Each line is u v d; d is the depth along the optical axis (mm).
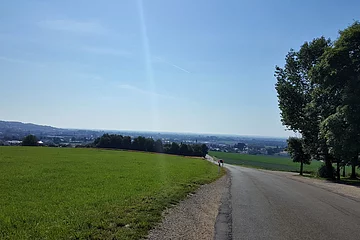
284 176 39719
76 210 10883
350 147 28734
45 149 63406
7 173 22516
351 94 28828
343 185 28234
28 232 8102
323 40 44406
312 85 43906
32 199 13016
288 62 46719
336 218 11938
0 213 10172
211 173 34000
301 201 16125
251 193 18672
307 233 9531
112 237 7969
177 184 19969
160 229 9156
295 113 45156
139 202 12703
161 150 101938
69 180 19562
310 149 44375
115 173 25016
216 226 10086
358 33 29250
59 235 7887
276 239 8820
